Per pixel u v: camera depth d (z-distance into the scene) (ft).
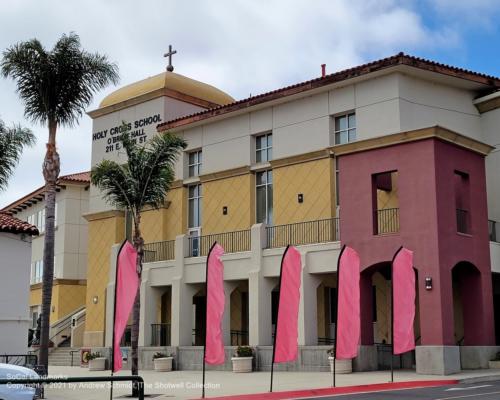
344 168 84.07
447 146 79.05
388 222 85.66
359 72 89.97
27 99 71.87
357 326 63.31
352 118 93.25
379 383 63.72
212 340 57.67
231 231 104.27
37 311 152.25
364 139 82.43
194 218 111.75
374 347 80.23
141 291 104.58
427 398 51.34
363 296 80.33
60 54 71.41
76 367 110.42
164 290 106.73
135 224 72.49
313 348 82.38
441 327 73.31
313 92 96.02
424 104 89.97
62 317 138.21
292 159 97.91
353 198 82.58
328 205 92.89
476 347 79.36
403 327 65.05
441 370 72.33
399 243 77.77
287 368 84.43
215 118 107.96
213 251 59.06
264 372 85.30
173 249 109.91
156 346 102.17
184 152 113.19
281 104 100.83
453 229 77.66
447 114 92.07
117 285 57.31
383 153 80.74
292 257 61.16
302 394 58.03
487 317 80.64
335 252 84.17
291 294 60.59
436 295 74.23
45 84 71.00
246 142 104.73
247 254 93.66
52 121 71.77
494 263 84.48
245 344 102.78
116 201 74.33
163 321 110.32
